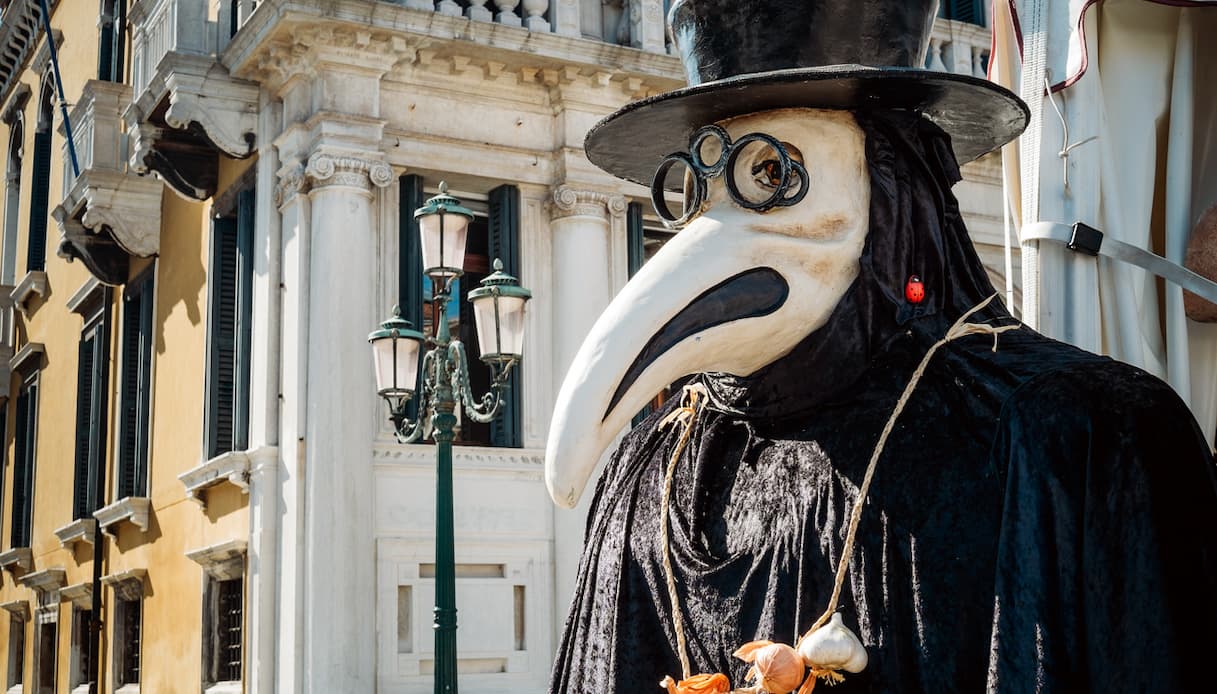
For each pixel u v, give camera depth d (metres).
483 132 10.53
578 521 10.24
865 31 1.71
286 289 10.20
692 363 1.63
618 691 1.83
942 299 1.73
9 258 20.14
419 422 7.81
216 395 11.27
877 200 1.70
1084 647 1.44
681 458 1.92
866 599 1.59
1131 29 2.40
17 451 19.14
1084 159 2.28
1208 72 2.42
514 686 9.93
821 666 1.54
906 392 1.65
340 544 9.52
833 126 1.70
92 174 13.12
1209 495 1.48
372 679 9.50
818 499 1.68
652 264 1.66
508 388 10.38
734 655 1.63
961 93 1.72
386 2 9.83
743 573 1.73
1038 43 2.33
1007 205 2.51
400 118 10.27
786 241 1.65
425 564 9.88
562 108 10.69
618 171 2.09
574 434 1.56
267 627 9.95
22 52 19.72
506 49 10.28
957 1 12.22
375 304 10.02
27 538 18.25
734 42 1.75
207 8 11.28
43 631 17.34
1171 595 1.44
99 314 15.37
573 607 2.06
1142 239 2.36
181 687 11.80
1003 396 1.57
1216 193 2.41
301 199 10.05
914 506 1.59
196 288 12.13
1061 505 1.47
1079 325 2.25
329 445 9.59
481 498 10.05
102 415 14.88
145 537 13.30
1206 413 2.41
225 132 10.66
